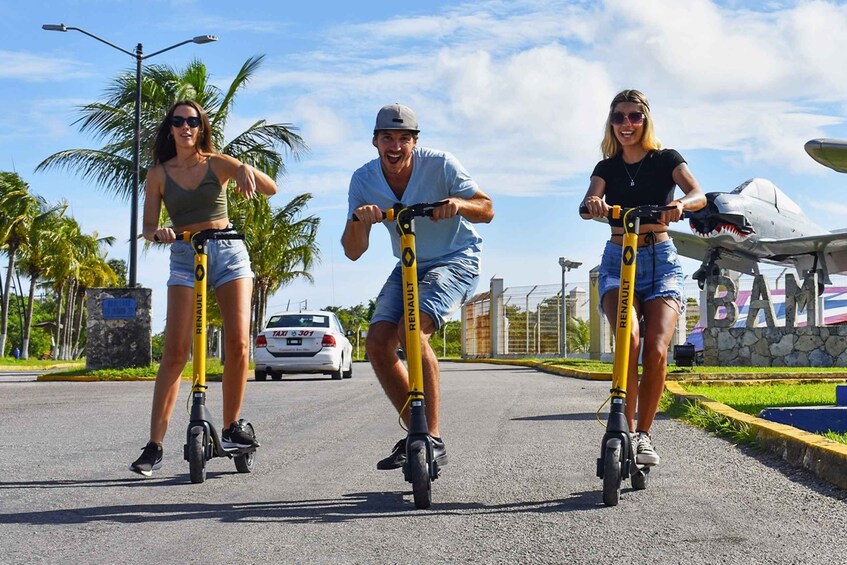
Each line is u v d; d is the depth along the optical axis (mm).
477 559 3650
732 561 3590
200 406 5414
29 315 58125
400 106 4930
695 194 4957
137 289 20938
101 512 4559
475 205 4879
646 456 4945
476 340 45531
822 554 3689
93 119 25016
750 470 5723
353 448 6934
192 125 5547
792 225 23625
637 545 3846
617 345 4727
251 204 30359
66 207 54625
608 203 5320
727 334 21375
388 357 5156
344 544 3896
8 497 4953
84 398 12969
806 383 14227
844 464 5090
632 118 5141
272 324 20109
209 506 4699
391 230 5285
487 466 5949
